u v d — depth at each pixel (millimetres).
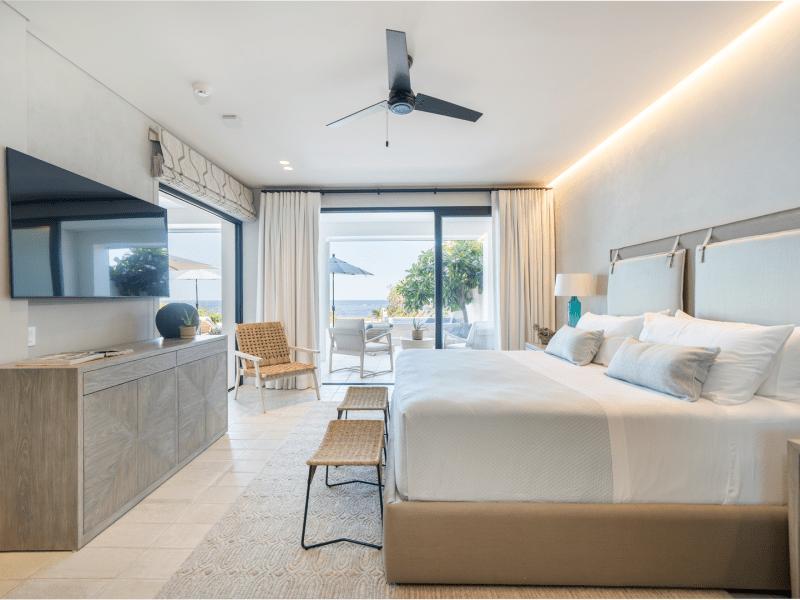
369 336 5750
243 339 4242
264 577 1550
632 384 2025
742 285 2104
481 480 1532
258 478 2420
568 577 1493
